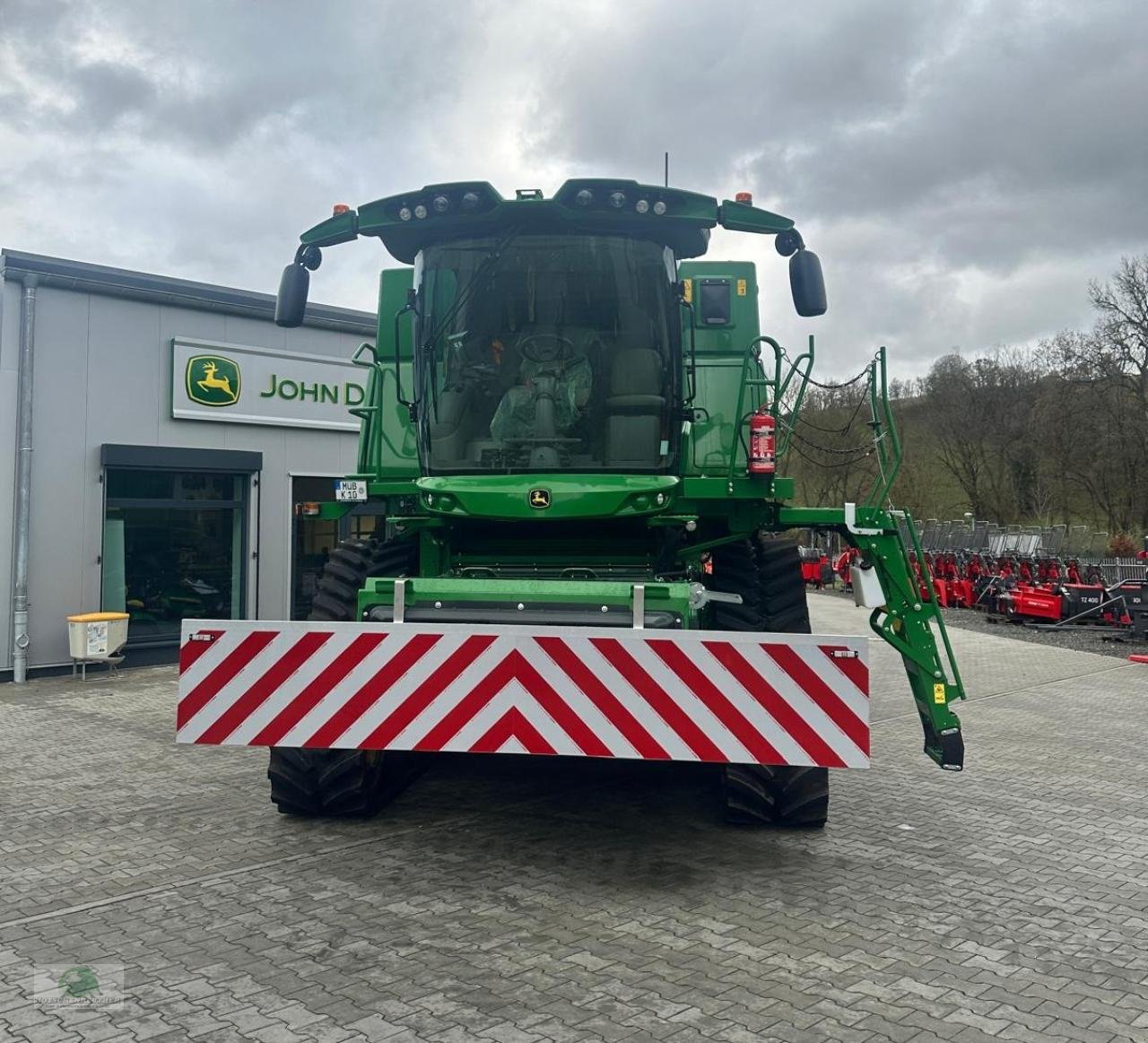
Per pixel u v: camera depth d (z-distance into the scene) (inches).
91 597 465.1
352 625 184.1
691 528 233.6
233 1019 134.3
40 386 449.4
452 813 236.5
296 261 237.0
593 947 159.3
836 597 1127.6
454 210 221.1
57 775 274.7
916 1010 139.3
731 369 244.4
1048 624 764.6
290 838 216.1
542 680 179.2
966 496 1892.2
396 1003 139.4
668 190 216.8
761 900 181.6
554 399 226.1
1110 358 1478.8
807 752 174.1
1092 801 260.5
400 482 235.1
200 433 505.7
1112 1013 139.2
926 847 216.2
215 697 188.9
